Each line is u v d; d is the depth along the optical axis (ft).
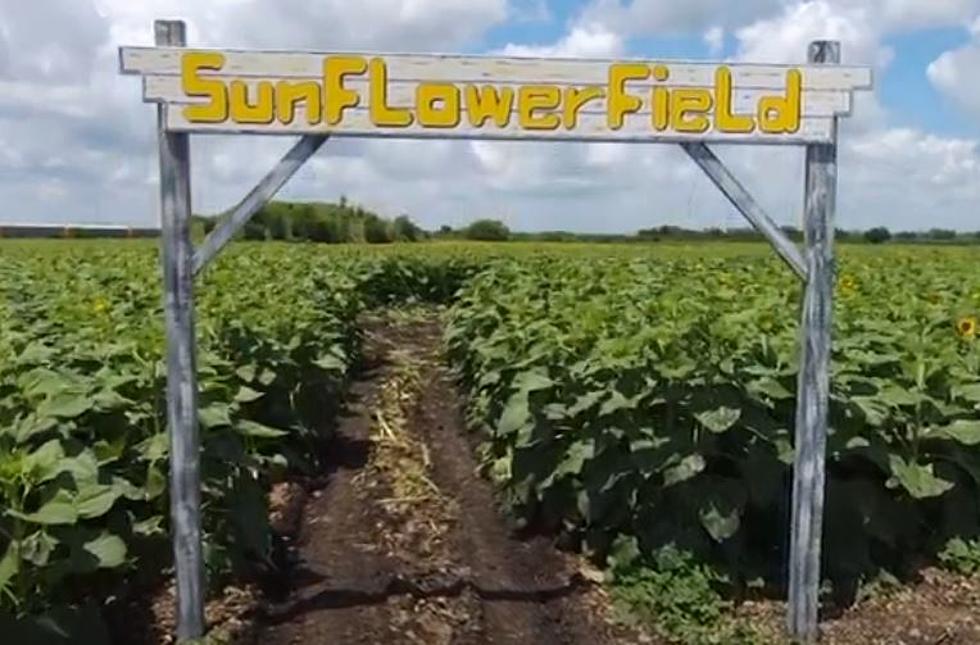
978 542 21.33
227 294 35.68
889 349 23.93
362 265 82.58
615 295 35.91
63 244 110.93
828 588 19.86
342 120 16.26
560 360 23.59
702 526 19.98
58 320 28.71
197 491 17.11
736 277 47.80
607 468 20.98
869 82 16.85
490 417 29.66
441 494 27.66
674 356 20.72
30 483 15.62
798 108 16.78
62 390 18.29
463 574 21.48
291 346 30.78
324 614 19.36
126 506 19.06
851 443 19.99
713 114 16.71
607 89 16.58
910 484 20.04
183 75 15.92
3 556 15.62
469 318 42.24
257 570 21.15
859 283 44.39
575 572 21.36
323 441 33.88
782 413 20.76
